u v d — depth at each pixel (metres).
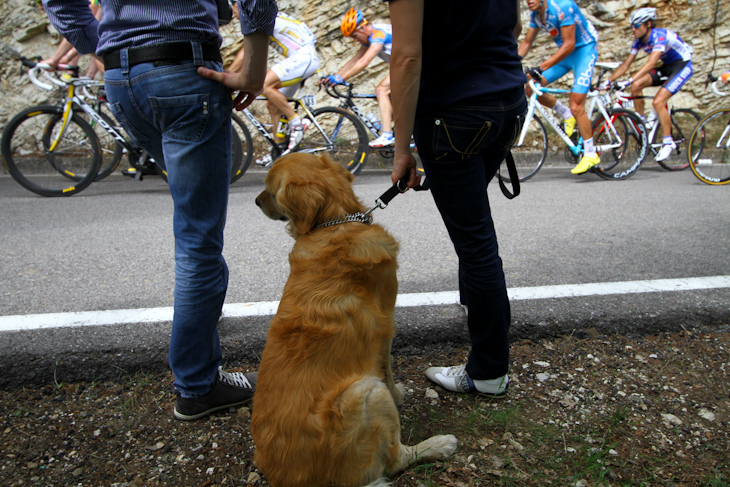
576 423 1.90
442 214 1.85
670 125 6.99
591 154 6.37
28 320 2.55
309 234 1.77
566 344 2.42
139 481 1.65
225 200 1.88
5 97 7.87
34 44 7.91
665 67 6.93
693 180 6.49
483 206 1.81
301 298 1.62
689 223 4.23
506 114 1.68
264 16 1.64
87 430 1.89
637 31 6.69
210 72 1.71
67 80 5.61
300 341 1.53
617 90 7.19
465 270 1.87
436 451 1.70
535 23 6.19
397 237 3.97
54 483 1.64
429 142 1.69
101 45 1.78
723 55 8.82
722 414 1.92
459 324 2.55
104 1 1.73
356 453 1.44
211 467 1.72
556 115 8.38
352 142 6.96
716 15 8.65
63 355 2.25
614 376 2.18
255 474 1.68
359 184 6.19
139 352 2.29
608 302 2.72
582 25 5.96
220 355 2.00
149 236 4.00
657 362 2.27
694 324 2.54
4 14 7.73
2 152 5.50
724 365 2.23
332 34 8.28
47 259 3.49
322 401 1.44
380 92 6.71
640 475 1.65
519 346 2.42
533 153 6.72
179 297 1.84
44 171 6.89
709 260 3.32
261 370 1.57
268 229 4.20
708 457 1.72
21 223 4.43
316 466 1.41
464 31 1.60
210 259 1.85
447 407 2.03
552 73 6.59
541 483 1.61
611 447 1.70
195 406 1.93
